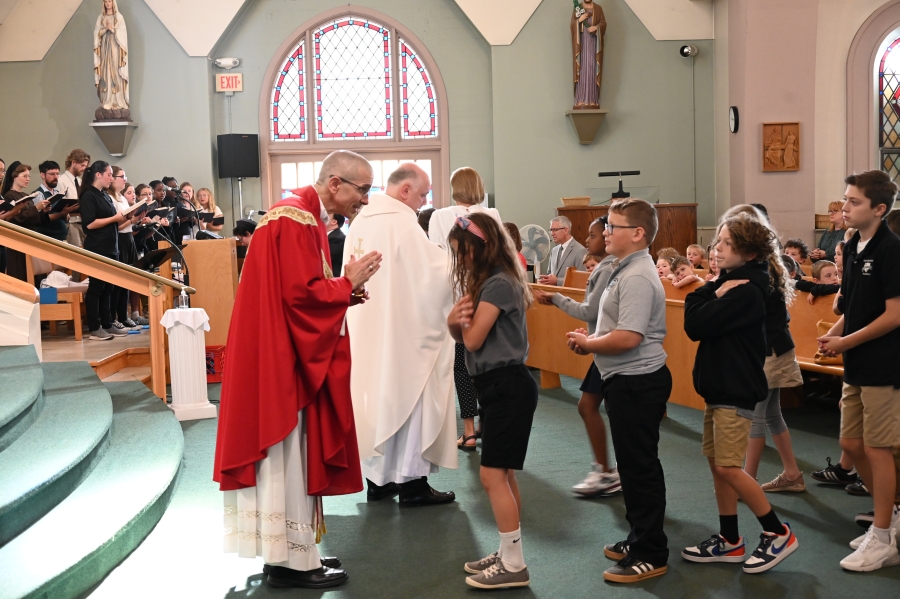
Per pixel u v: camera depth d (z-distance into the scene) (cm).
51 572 239
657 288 296
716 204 1068
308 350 286
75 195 789
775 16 955
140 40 1013
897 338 291
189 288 551
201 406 539
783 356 368
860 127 1002
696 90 1059
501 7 1037
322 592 287
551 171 1055
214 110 1052
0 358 451
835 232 869
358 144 1075
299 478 289
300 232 289
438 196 1088
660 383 294
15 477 285
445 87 1069
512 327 286
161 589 288
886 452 295
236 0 1012
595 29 1012
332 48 1072
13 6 1000
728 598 274
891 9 984
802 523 343
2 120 1015
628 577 288
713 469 307
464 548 326
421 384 372
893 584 282
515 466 285
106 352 616
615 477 386
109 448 382
